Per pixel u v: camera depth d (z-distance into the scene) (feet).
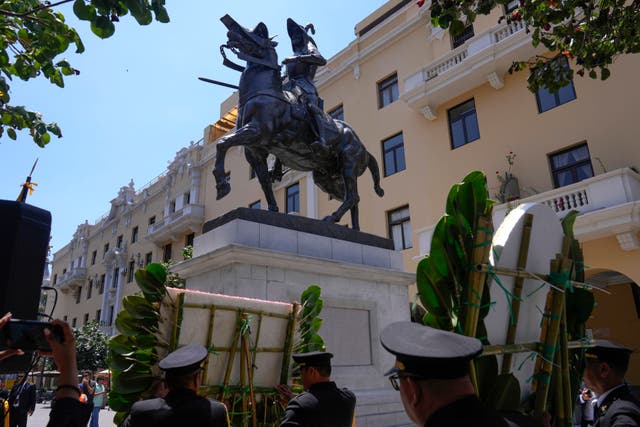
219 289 18.40
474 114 52.44
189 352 8.09
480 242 6.13
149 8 11.69
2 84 15.57
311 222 21.54
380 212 58.75
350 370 19.95
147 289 9.74
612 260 38.47
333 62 71.36
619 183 36.96
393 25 64.23
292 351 11.43
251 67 22.54
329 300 20.13
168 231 90.99
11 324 6.25
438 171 53.93
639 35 18.39
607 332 46.78
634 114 40.68
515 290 6.55
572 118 44.34
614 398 8.25
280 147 22.77
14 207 7.57
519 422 5.03
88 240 133.59
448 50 56.08
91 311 118.62
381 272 22.12
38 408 73.82
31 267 7.66
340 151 25.00
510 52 47.06
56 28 15.08
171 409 7.36
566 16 18.61
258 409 10.89
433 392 4.44
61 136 17.92
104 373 37.60
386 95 63.05
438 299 6.46
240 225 19.01
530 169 46.29
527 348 6.52
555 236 7.05
